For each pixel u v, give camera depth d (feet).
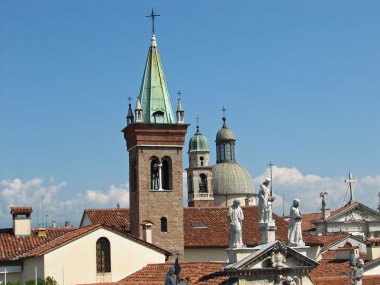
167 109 311.47
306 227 497.46
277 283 190.29
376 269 247.29
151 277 227.81
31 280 232.12
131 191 312.29
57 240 256.93
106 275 249.55
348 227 469.98
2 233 275.18
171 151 308.19
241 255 189.06
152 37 318.86
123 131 317.83
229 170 654.94
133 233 307.78
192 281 198.39
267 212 194.49
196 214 334.24
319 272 236.43
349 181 477.77
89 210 332.60
